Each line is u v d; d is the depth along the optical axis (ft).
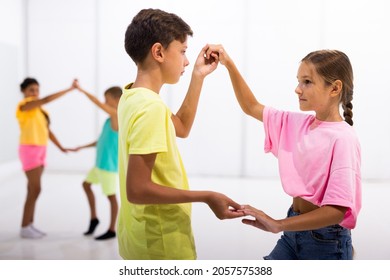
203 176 18.71
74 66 19.38
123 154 3.91
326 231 4.16
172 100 18.29
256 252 9.32
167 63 3.86
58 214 12.86
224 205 3.73
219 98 18.44
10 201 14.57
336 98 4.11
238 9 17.67
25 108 10.61
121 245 4.28
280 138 4.49
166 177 3.78
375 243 9.82
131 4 18.69
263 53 17.70
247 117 18.44
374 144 17.12
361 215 12.33
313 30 17.29
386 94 16.89
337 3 16.92
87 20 19.04
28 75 19.66
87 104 19.56
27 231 10.66
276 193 15.48
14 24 18.74
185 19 17.98
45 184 17.26
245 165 18.63
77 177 18.75
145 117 3.44
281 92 17.76
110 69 19.15
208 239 10.19
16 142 20.06
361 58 16.89
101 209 13.48
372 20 16.74
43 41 19.39
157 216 3.85
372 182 17.10
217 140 18.63
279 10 17.47
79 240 10.43
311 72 4.05
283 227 3.76
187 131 4.70
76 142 19.84
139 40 3.81
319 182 4.02
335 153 3.86
